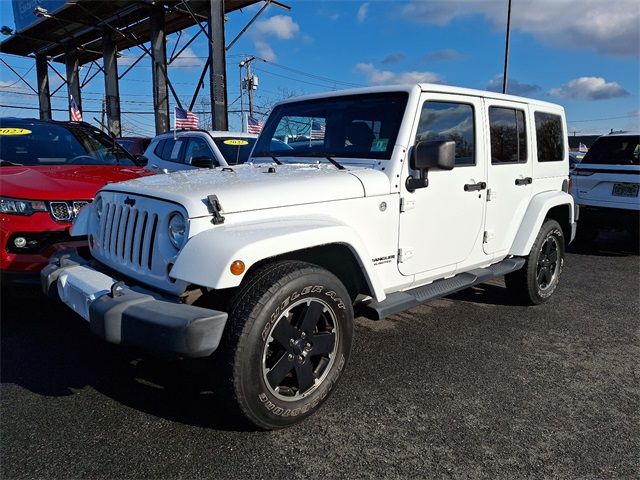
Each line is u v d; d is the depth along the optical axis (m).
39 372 3.36
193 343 2.28
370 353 3.81
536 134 4.81
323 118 3.88
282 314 2.56
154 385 3.21
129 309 2.44
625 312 4.98
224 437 2.65
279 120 4.30
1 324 4.20
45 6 19.44
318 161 3.74
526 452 2.59
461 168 3.83
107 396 3.05
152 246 2.75
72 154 5.60
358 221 3.13
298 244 2.60
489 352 3.88
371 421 2.85
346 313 2.87
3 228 3.92
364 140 3.57
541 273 4.95
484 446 2.63
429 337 4.17
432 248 3.67
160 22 17.66
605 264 7.39
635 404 3.11
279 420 2.64
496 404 3.07
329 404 3.03
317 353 2.78
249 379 2.46
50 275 3.11
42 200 4.04
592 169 8.11
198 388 3.18
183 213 2.55
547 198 4.79
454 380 3.38
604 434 2.77
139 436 2.64
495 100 4.22
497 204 4.28
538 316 4.79
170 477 2.33
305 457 2.50
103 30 20.59
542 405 3.07
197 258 2.41
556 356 3.84
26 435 2.64
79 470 2.37
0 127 5.50
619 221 7.88
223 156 7.64
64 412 2.87
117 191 3.11
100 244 3.27
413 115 3.41
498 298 5.35
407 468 2.43
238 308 2.46
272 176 3.07
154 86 18.06
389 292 3.50
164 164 8.62
